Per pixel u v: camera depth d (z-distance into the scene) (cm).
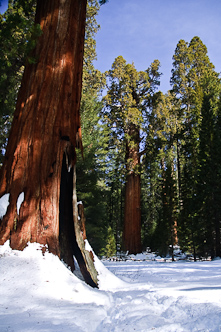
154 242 3069
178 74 3650
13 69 1089
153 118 3195
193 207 2305
